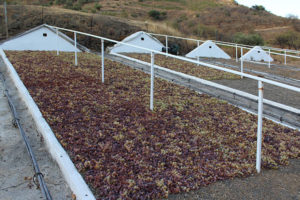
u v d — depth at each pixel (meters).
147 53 14.53
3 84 6.50
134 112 4.73
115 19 19.59
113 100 5.34
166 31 20.89
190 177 2.87
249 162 3.29
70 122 4.14
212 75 9.21
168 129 4.13
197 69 10.23
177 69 9.80
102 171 2.89
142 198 2.49
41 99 5.06
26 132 4.23
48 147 3.65
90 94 5.61
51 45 12.73
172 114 4.80
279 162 3.36
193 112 5.03
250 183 2.87
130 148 3.41
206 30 27.56
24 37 12.23
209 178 2.88
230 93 6.65
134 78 7.45
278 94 7.32
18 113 4.95
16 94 5.98
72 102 5.03
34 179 3.07
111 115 4.54
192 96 6.15
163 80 7.55
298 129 4.63
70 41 13.40
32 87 5.78
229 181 2.88
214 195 2.63
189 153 3.42
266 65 14.49
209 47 16.16
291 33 29.91
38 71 7.23
